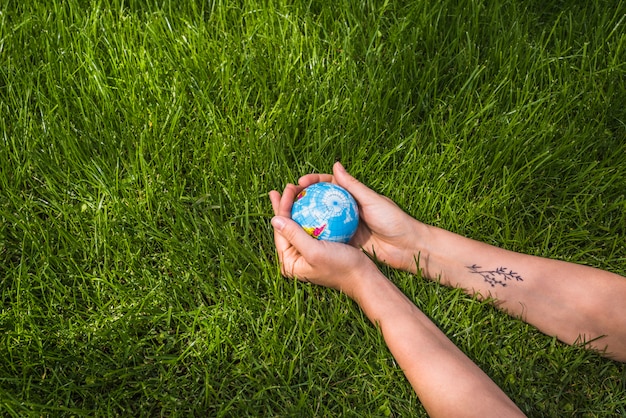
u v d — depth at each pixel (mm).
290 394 664
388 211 706
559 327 690
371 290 666
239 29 950
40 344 663
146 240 751
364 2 969
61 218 771
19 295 692
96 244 730
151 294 709
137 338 690
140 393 666
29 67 871
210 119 839
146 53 880
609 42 979
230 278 714
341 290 698
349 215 685
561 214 813
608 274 672
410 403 662
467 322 712
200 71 882
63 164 800
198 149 827
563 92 894
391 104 891
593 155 854
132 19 926
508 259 699
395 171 831
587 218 798
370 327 704
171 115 843
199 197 787
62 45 899
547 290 684
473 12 968
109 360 673
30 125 808
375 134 854
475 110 880
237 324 705
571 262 709
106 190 771
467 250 707
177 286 719
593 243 779
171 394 660
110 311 707
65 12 918
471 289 714
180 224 761
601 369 694
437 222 801
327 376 686
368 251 745
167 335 692
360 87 878
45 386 655
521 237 783
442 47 945
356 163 817
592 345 684
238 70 891
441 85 923
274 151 814
